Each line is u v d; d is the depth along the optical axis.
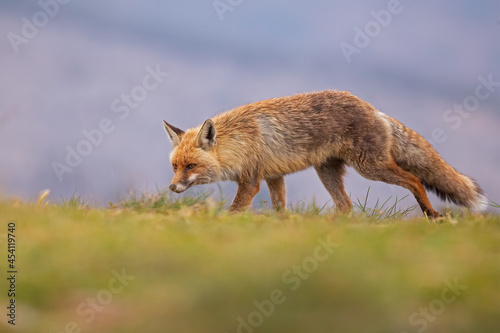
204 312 8.13
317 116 20.28
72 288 8.90
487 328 7.75
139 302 8.41
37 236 11.23
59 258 9.93
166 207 17.92
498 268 9.89
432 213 19.45
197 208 17.45
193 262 9.76
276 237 11.53
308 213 17.45
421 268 9.68
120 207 18.30
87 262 9.75
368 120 20.25
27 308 8.32
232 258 9.92
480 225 13.99
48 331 7.79
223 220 14.39
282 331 7.60
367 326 7.72
